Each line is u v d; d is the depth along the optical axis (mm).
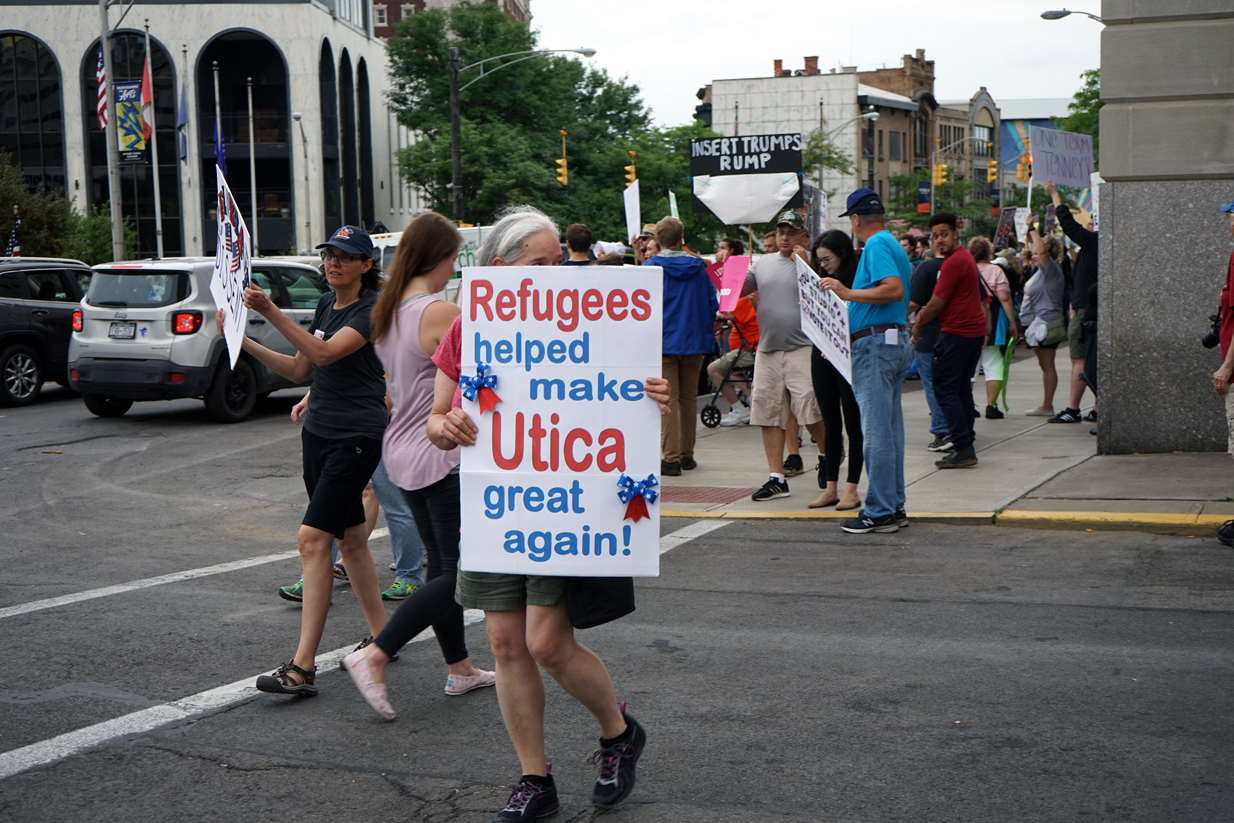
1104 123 9531
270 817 3742
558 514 3607
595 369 3592
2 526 8711
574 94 66062
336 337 4805
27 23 55312
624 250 15125
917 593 6277
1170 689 4684
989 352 12891
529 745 3701
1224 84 9203
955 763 4031
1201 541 7109
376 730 4496
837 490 9047
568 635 3660
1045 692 4695
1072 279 12516
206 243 56719
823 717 4504
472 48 60094
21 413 15617
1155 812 3623
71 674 5203
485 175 55281
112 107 28000
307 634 4883
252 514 9164
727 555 7328
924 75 94688
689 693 4812
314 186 56562
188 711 4719
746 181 15211
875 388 7645
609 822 3658
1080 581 6375
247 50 56594
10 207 30391
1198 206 9359
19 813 3791
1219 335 6965
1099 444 9820
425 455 4383
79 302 16031
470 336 3641
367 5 66688
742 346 13070
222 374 14414
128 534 8422
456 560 4453
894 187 82562
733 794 3836
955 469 9688
